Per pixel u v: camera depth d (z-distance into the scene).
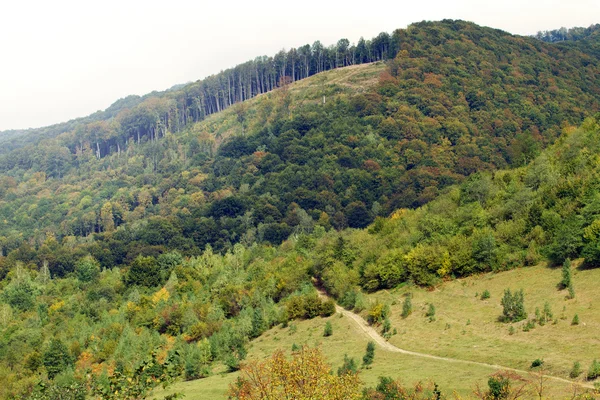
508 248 116.19
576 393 58.69
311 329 117.75
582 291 91.69
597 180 117.06
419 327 101.56
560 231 107.31
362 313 119.38
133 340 128.75
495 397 57.38
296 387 43.69
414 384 70.19
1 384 119.50
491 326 92.19
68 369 118.88
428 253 124.81
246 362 105.56
